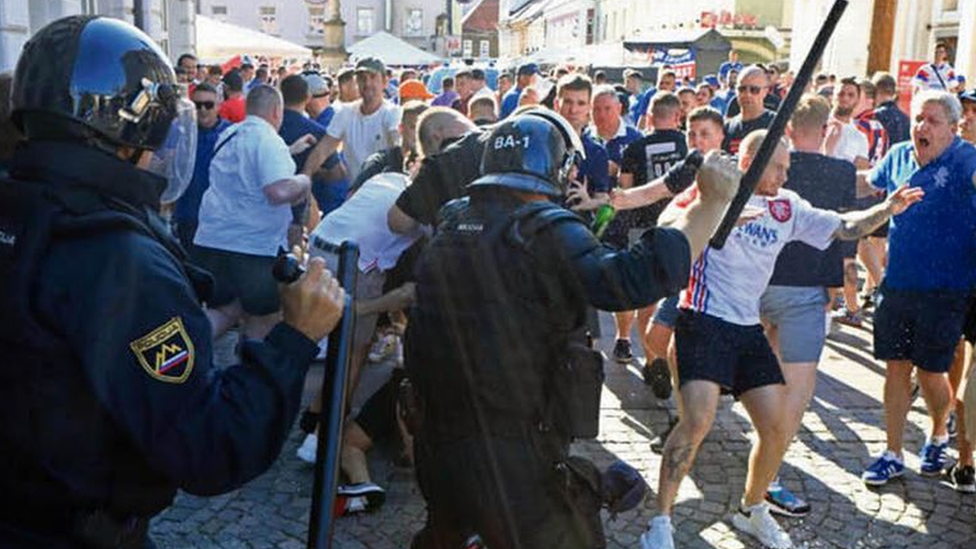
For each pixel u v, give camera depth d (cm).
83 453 145
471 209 239
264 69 1475
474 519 232
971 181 394
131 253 143
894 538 379
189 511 387
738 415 509
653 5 3969
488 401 226
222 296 482
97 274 141
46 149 149
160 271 145
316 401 424
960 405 412
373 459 434
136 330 140
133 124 154
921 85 729
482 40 8556
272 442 150
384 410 388
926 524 390
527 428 227
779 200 360
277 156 472
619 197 440
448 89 1252
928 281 407
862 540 377
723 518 392
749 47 3009
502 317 225
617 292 212
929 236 405
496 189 235
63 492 146
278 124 494
